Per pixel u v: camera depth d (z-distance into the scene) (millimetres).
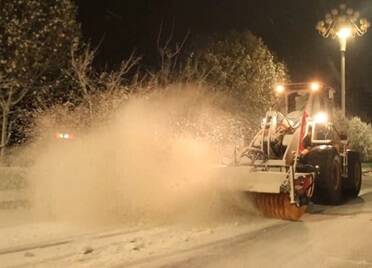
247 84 18875
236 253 7598
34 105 13992
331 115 12969
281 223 9836
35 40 13102
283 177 9750
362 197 13719
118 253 7449
